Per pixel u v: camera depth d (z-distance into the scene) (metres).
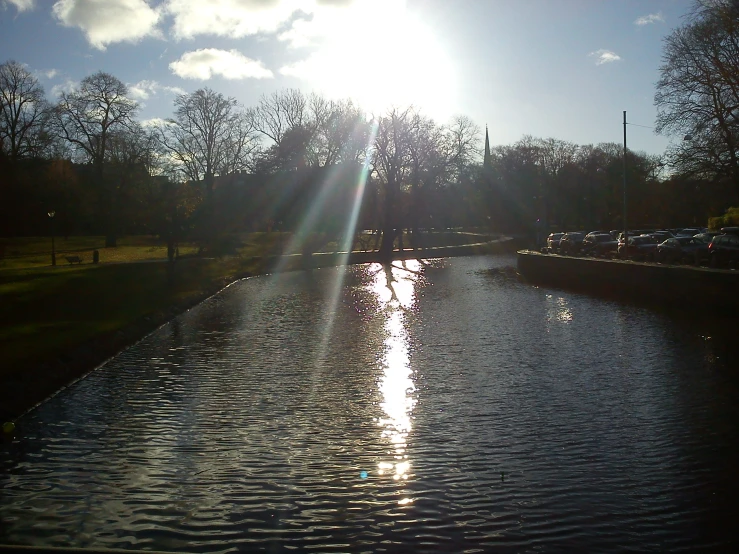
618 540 8.66
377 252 75.50
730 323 25.89
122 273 42.53
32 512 9.47
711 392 15.69
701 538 8.70
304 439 12.71
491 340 23.41
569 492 10.16
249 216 69.31
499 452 11.93
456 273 57.62
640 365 18.75
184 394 16.16
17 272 41.12
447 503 9.79
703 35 42.72
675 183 50.94
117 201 67.31
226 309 33.72
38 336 21.19
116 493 10.16
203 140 70.75
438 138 78.56
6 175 60.41
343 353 21.36
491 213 113.56
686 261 41.72
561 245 65.88
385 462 11.48
